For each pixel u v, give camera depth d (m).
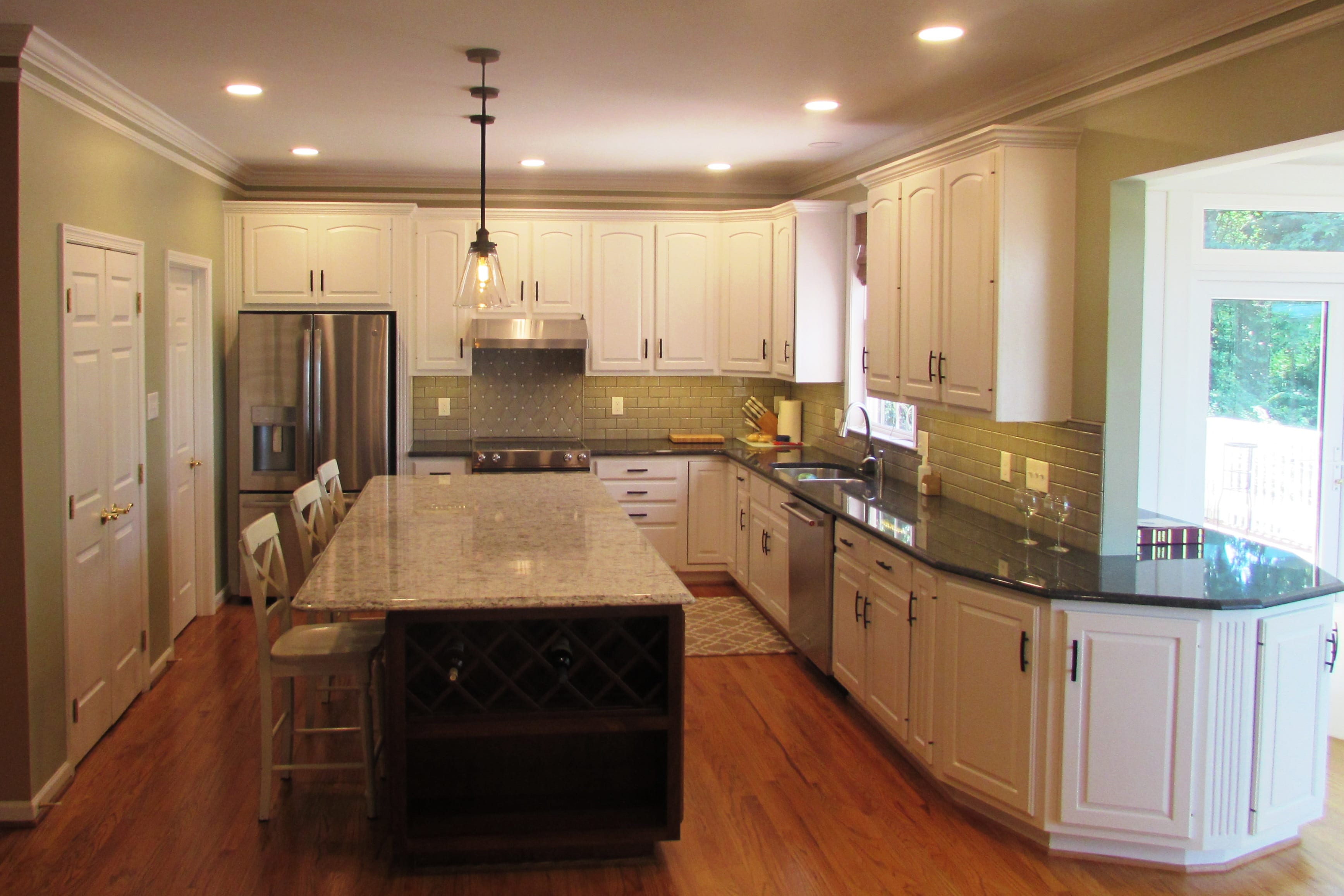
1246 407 4.60
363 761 3.59
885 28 3.29
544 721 3.02
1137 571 3.29
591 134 5.17
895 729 3.84
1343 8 2.57
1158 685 3.02
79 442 3.78
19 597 3.33
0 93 3.31
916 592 3.64
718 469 6.58
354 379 6.03
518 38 3.49
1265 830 3.10
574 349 6.91
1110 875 3.07
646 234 6.66
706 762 3.88
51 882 2.98
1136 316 3.53
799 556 4.96
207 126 5.00
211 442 5.78
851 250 5.97
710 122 4.82
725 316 6.70
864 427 5.93
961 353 3.93
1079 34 3.30
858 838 3.29
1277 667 3.04
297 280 6.17
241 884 2.98
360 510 4.26
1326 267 4.53
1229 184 4.43
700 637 5.49
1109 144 3.51
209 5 3.14
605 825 3.10
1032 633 3.12
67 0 3.09
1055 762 3.12
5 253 3.31
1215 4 2.93
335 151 5.73
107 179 4.14
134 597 4.40
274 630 3.66
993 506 4.30
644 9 3.15
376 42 3.54
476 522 4.00
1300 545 4.72
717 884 3.02
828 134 5.08
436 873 3.07
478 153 5.75
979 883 3.02
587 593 2.94
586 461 6.45
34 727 3.39
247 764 3.82
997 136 3.61
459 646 2.97
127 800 3.52
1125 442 3.53
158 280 4.81
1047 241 3.68
